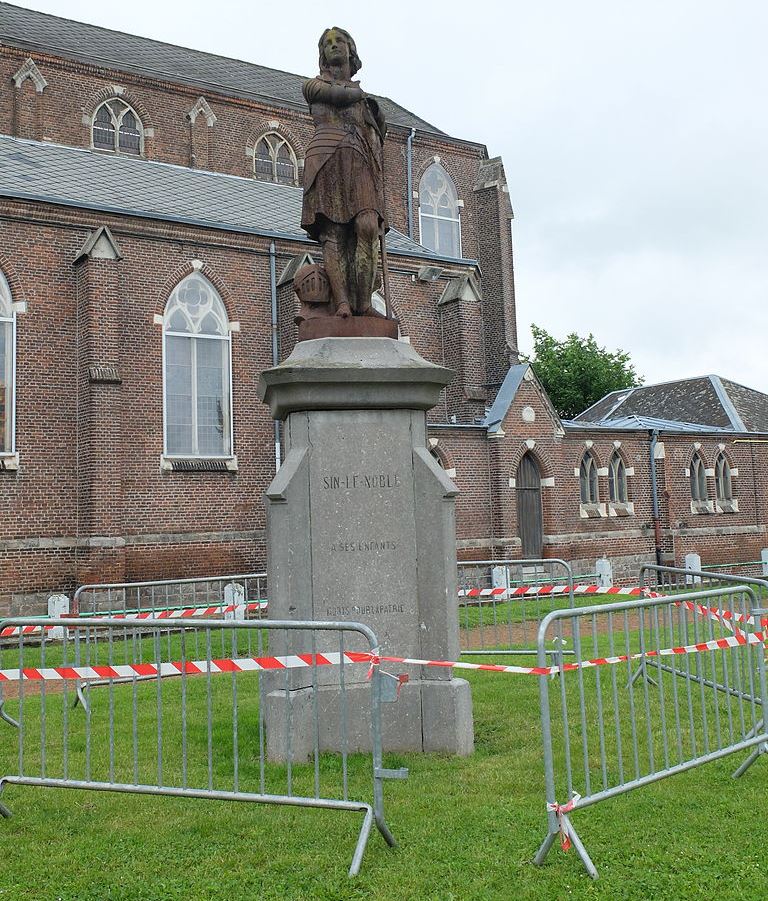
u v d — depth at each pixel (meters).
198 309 24.30
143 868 5.45
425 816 6.12
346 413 8.12
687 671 6.69
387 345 8.34
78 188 24.11
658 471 30.88
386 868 5.29
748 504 33.56
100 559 21.03
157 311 23.41
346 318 8.38
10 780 6.34
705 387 39.28
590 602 19.56
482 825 5.93
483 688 10.63
